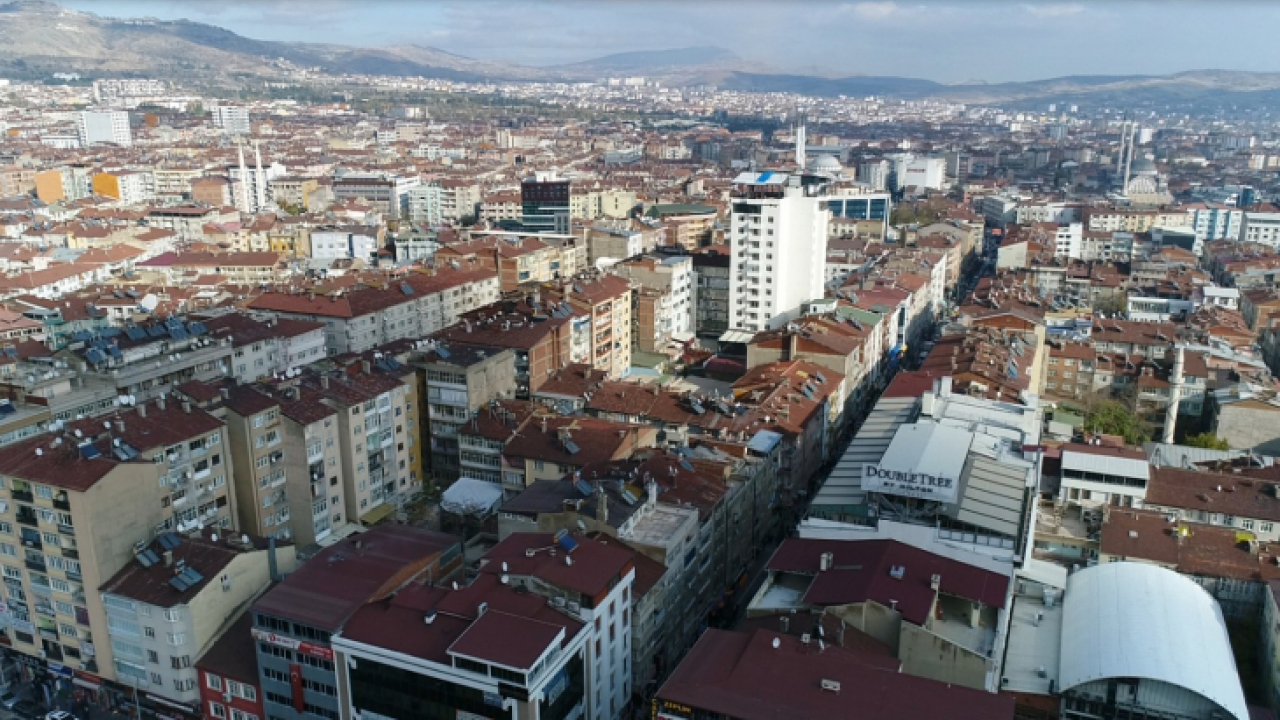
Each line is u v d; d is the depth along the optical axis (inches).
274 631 5182.1
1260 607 6097.4
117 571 5841.5
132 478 5910.4
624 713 5546.3
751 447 7652.6
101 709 5920.3
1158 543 6471.5
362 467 7642.7
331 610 5118.1
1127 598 5605.3
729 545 6914.4
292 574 5452.8
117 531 5831.7
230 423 6840.6
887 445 6702.8
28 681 6220.5
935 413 7126.0
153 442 6230.3
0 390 7480.3
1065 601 5861.2
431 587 5290.4
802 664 4429.1
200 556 5861.2
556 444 7332.7
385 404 7834.6
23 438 6786.4
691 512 6250.0
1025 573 6058.1
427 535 6156.5
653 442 7667.3
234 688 5452.8
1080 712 5078.7
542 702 4623.5
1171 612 5467.5
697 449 7445.9
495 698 4594.0
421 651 4781.0
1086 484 7155.5
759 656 4510.3
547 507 6284.5
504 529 6363.2
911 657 4761.3
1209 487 7239.2
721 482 6884.8
